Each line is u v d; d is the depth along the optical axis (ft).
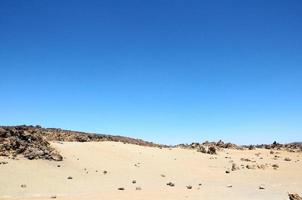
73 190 118.62
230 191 127.34
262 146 284.61
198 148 231.91
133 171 155.12
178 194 117.70
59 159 148.87
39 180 124.88
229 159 207.72
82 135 232.53
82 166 149.59
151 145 248.73
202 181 150.30
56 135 214.69
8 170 128.57
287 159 221.66
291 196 95.71
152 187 131.54
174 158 190.60
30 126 230.27
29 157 144.05
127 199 105.91
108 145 189.88
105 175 143.84
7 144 147.74
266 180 158.10
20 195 107.76
